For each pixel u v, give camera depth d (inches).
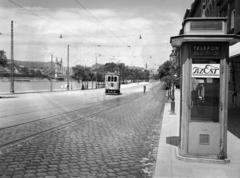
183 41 276.2
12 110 754.2
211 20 272.4
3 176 235.5
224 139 275.1
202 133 278.5
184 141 282.5
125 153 318.7
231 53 589.0
